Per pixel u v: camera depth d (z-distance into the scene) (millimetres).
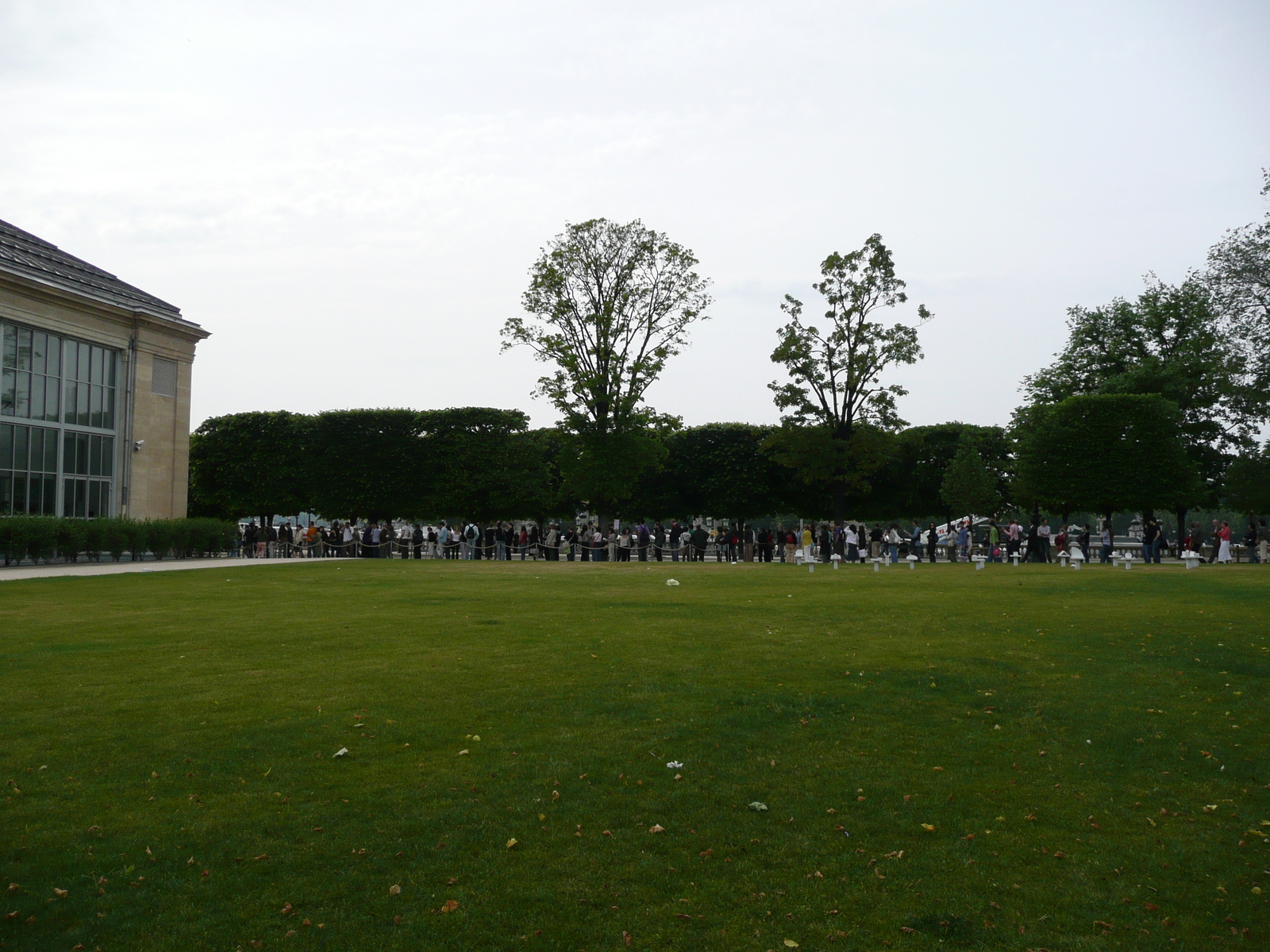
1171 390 50844
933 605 18859
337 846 6289
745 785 7566
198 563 36875
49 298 38406
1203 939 5391
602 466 47250
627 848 6344
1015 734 9188
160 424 45344
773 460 53188
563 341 48031
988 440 54500
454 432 53938
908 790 7555
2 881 5699
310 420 55344
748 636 14445
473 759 8062
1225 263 41562
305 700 10047
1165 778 8008
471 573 30812
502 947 5078
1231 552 41469
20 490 37375
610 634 14703
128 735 8641
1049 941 5305
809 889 5844
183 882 5730
